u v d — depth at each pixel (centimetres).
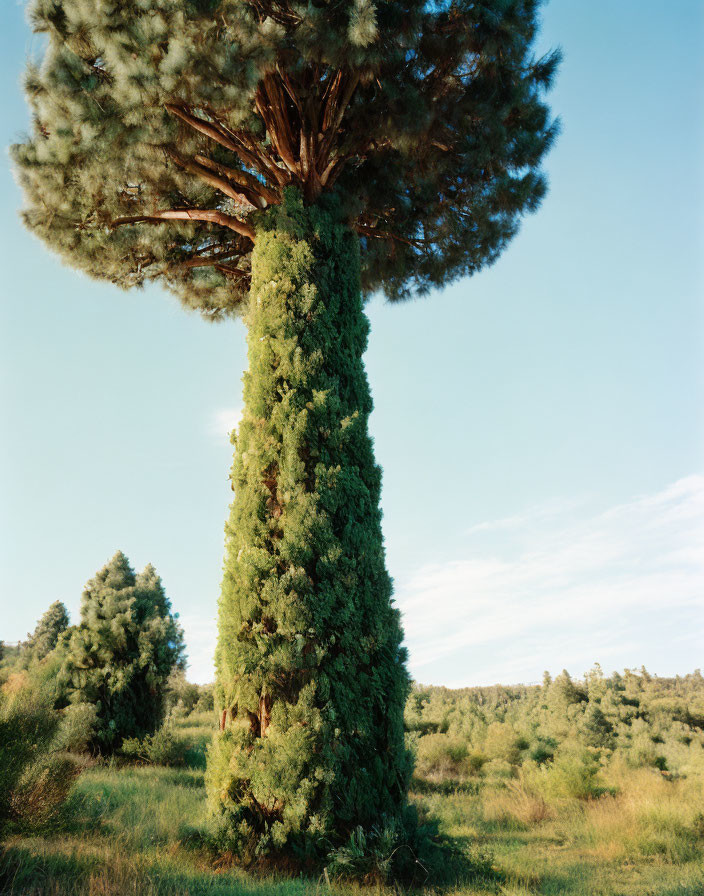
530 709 5047
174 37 662
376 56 718
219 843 570
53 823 559
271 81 830
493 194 1023
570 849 735
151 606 1596
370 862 538
